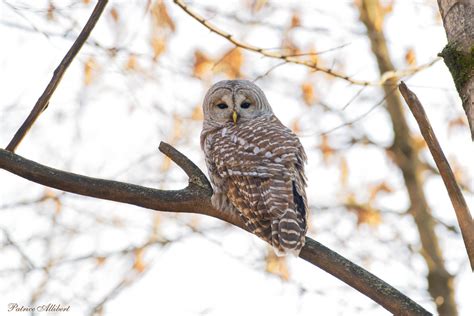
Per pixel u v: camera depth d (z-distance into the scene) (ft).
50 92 28.81
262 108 39.04
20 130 28.35
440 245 62.18
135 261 54.13
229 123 37.70
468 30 22.08
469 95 21.88
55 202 53.72
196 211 29.32
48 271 51.19
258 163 32.71
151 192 28.25
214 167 34.32
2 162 27.30
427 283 60.64
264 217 31.37
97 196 27.58
